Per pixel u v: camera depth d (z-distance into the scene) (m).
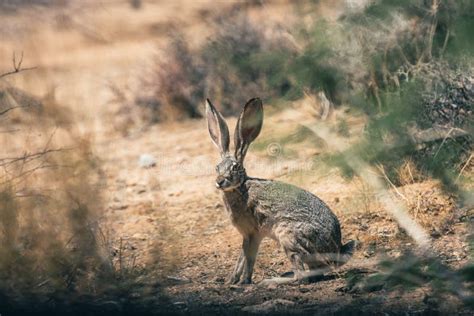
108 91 25.17
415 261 10.46
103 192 12.73
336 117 12.76
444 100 12.77
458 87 12.82
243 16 22.70
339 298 10.30
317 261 10.92
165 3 39.19
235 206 11.12
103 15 37.72
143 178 17.69
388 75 13.42
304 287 10.80
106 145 19.67
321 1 12.30
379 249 11.45
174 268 11.80
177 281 11.59
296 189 11.05
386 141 11.20
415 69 13.12
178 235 13.29
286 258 12.28
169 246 12.75
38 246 11.27
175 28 25.52
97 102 23.86
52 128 14.33
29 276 11.20
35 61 30.11
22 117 17.33
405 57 13.48
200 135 20.67
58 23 36.34
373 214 13.07
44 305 10.79
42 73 22.16
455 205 12.41
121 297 11.02
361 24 12.38
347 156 10.97
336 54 12.19
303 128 11.36
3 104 17.52
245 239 11.33
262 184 11.04
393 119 10.36
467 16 10.16
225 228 14.24
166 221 13.75
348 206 13.15
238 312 10.15
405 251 11.00
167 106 22.39
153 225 14.66
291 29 15.48
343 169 11.38
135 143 20.39
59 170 11.94
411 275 10.39
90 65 29.78
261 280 11.45
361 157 11.09
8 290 11.11
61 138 13.31
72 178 11.88
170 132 21.28
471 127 12.19
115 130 21.47
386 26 12.88
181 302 10.70
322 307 10.06
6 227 11.24
